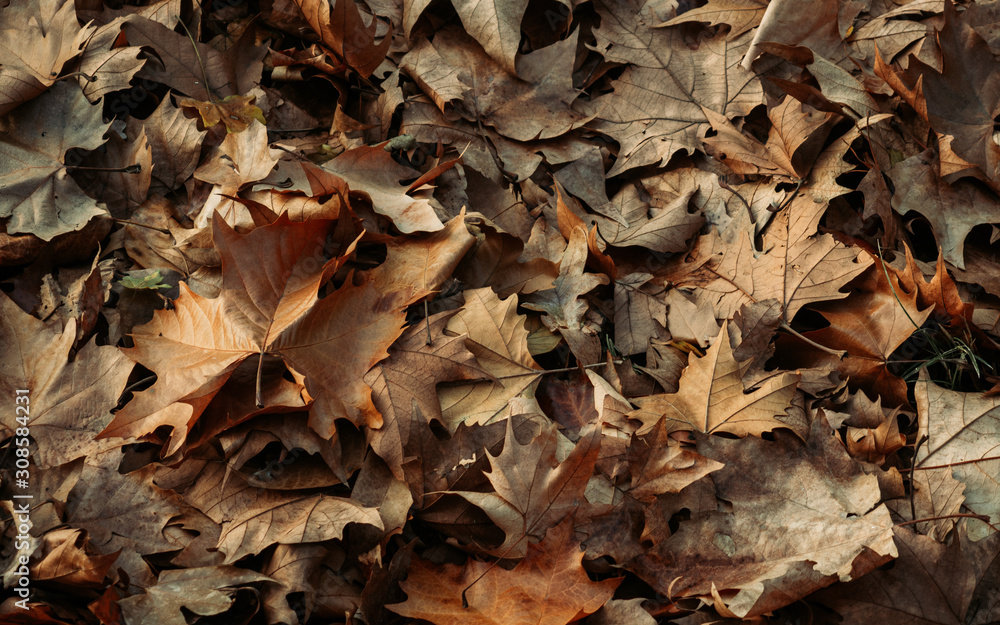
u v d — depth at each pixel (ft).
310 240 6.86
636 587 6.40
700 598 6.02
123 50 8.46
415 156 8.92
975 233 8.73
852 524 6.18
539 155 9.31
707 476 6.63
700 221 8.82
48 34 8.54
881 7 9.85
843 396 7.46
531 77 9.59
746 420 6.86
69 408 6.50
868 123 8.57
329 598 6.01
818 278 7.91
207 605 5.70
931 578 5.92
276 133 8.93
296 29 9.43
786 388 6.89
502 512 6.11
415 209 7.62
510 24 9.27
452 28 9.87
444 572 5.92
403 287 7.18
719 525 6.37
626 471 6.64
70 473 6.27
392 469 6.46
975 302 8.25
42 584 5.70
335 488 6.57
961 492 6.63
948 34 8.67
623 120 9.70
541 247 8.57
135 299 7.31
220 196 7.69
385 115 9.10
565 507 6.26
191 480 6.42
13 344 6.70
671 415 7.02
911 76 8.55
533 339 7.77
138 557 5.98
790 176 8.79
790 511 6.42
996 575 6.09
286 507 6.34
